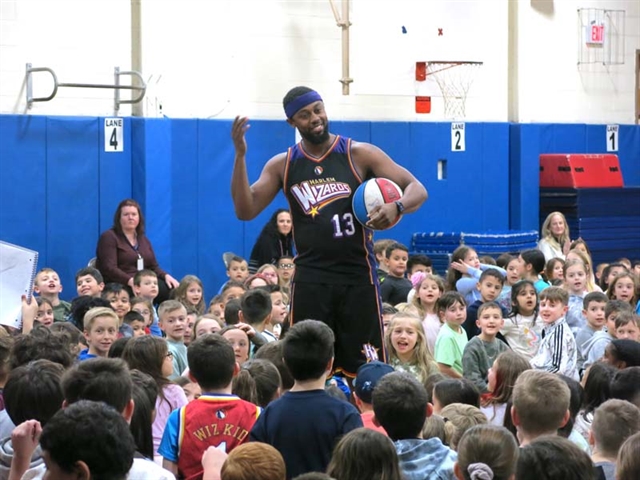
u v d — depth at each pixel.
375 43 14.31
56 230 11.91
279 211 12.12
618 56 16.39
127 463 3.14
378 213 5.77
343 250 5.93
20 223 11.70
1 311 6.76
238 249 13.12
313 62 14.05
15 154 11.64
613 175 15.46
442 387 5.64
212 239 12.95
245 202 5.99
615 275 10.23
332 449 4.43
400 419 4.38
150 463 3.99
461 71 15.09
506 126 15.16
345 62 13.91
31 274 6.84
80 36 12.28
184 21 13.03
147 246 11.39
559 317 8.26
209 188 12.91
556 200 15.25
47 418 4.36
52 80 12.09
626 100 16.47
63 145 11.92
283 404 4.54
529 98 15.63
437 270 14.27
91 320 6.82
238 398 5.01
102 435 3.08
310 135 5.94
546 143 15.47
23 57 11.92
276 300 8.73
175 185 12.70
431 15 14.69
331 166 5.99
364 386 5.07
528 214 15.30
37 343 5.37
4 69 11.81
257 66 13.62
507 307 9.77
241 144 5.96
